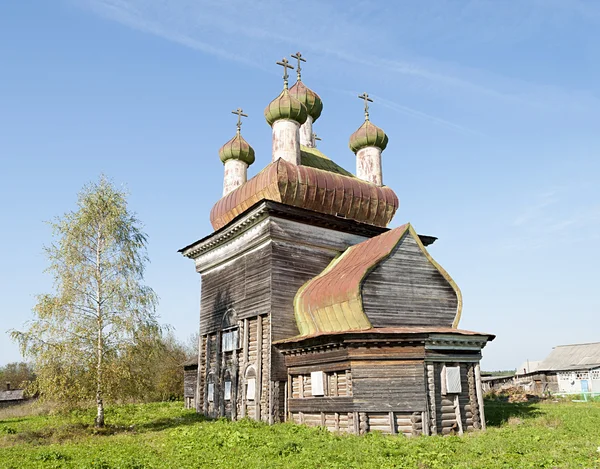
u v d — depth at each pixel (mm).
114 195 25391
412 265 21641
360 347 19141
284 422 22281
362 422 18641
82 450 18016
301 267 25141
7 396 63281
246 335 25266
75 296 23250
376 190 28859
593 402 38125
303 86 33531
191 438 19203
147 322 24016
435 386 19062
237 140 32812
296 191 26000
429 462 13453
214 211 30047
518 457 13617
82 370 22438
